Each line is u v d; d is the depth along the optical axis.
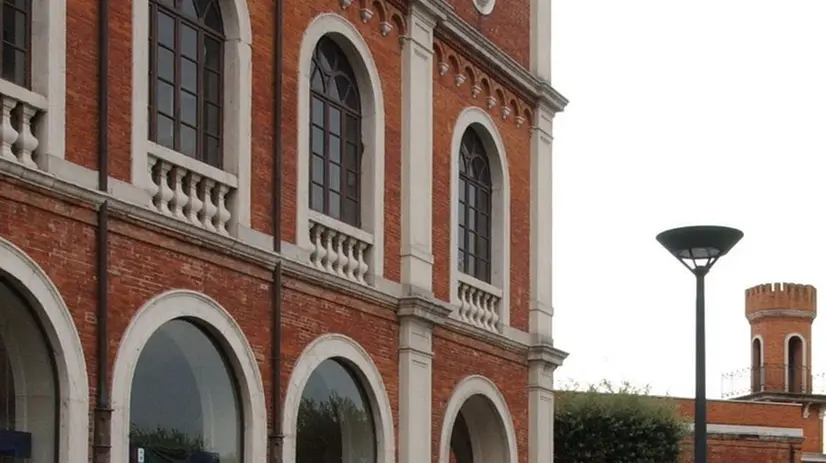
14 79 13.52
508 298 23.00
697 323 16.36
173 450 15.42
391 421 19.31
